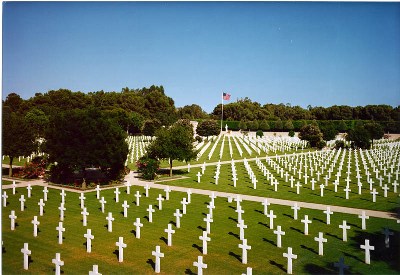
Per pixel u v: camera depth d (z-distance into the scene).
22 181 33.25
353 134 64.38
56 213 22.16
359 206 23.94
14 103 96.50
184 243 16.70
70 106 98.56
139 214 22.00
